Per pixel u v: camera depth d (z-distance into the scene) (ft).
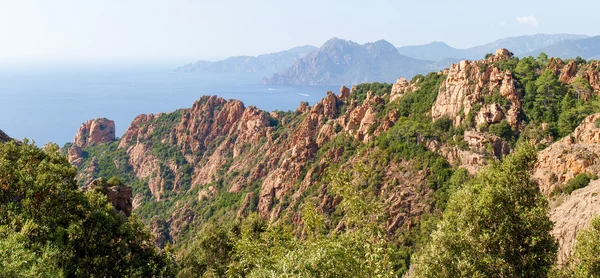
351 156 342.64
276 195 368.27
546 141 260.62
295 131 448.65
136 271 123.95
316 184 329.11
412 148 298.76
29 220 105.19
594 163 193.67
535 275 90.17
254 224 185.16
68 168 140.46
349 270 81.25
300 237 281.74
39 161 138.00
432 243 101.60
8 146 136.56
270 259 104.32
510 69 331.57
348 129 387.75
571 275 89.71
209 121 604.90
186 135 594.24
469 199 100.94
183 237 409.49
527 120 284.82
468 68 331.36
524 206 94.94
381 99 401.29
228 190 443.73
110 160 613.11
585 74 310.65
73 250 114.93
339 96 484.33
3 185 116.37
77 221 120.26
